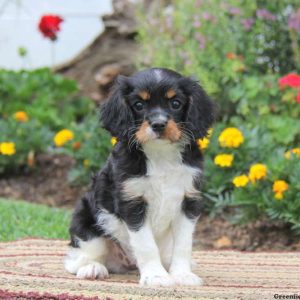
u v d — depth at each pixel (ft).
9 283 4.37
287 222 6.03
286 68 7.70
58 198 7.36
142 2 9.27
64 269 4.84
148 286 4.34
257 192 6.00
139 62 8.36
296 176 5.93
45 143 8.05
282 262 5.13
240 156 6.35
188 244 4.52
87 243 4.71
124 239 4.63
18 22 10.69
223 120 7.12
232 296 4.17
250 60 7.55
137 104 4.53
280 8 7.60
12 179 7.93
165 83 4.50
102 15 9.95
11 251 5.36
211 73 7.38
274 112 7.13
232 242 6.06
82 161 7.38
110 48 9.95
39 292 4.19
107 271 4.70
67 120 9.10
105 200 4.62
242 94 7.14
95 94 9.86
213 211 6.35
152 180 4.47
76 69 10.07
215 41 7.57
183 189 4.51
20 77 9.16
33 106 8.82
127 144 4.53
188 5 7.88
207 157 6.45
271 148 6.46
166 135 4.42
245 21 7.49
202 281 4.48
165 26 8.07
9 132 8.05
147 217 4.50
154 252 4.46
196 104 4.59
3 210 6.59
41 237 5.84
